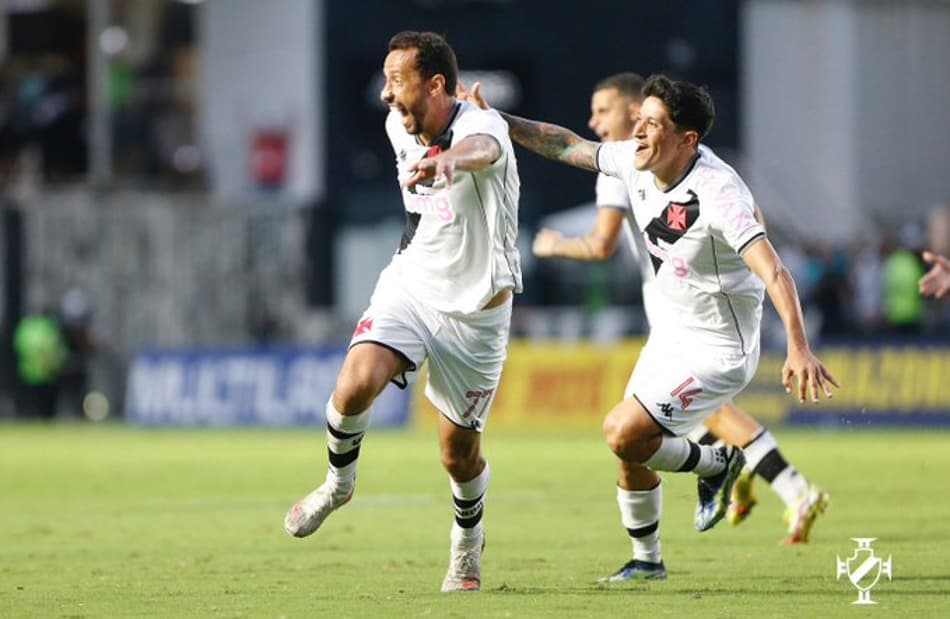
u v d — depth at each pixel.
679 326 31.08
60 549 38.47
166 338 113.19
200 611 27.36
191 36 125.19
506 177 28.28
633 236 34.06
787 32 127.06
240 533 41.78
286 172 121.00
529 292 114.75
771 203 122.75
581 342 99.75
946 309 104.06
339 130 120.50
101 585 31.31
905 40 130.00
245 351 96.19
